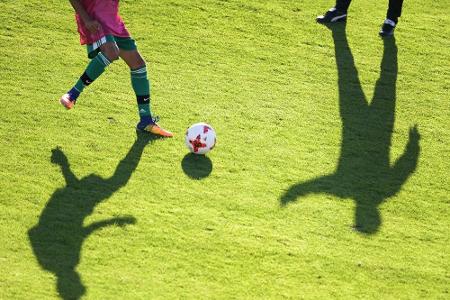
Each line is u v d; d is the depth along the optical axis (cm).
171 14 1794
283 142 1395
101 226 1141
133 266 1069
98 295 1009
